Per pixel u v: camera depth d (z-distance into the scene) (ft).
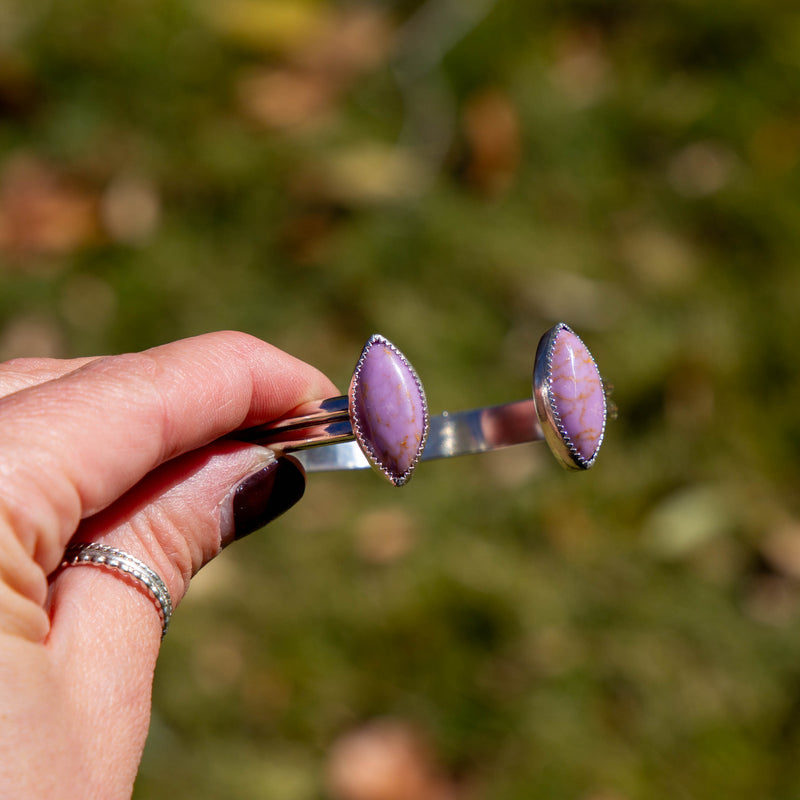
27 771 0.64
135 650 0.68
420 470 1.02
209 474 0.72
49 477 0.66
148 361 0.70
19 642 0.65
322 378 0.77
